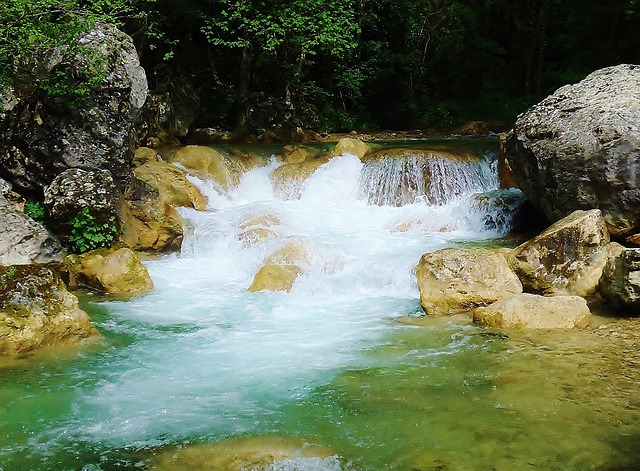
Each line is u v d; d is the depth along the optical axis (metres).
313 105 20.02
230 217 11.16
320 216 11.88
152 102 15.17
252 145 15.53
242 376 6.25
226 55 18.33
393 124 22.69
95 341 7.15
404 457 4.74
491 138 17.77
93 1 10.46
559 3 25.27
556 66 25.52
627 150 8.70
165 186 11.54
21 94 10.40
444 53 24.55
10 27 9.08
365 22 22.66
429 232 11.26
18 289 7.06
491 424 5.17
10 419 5.41
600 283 7.98
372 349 6.88
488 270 8.15
